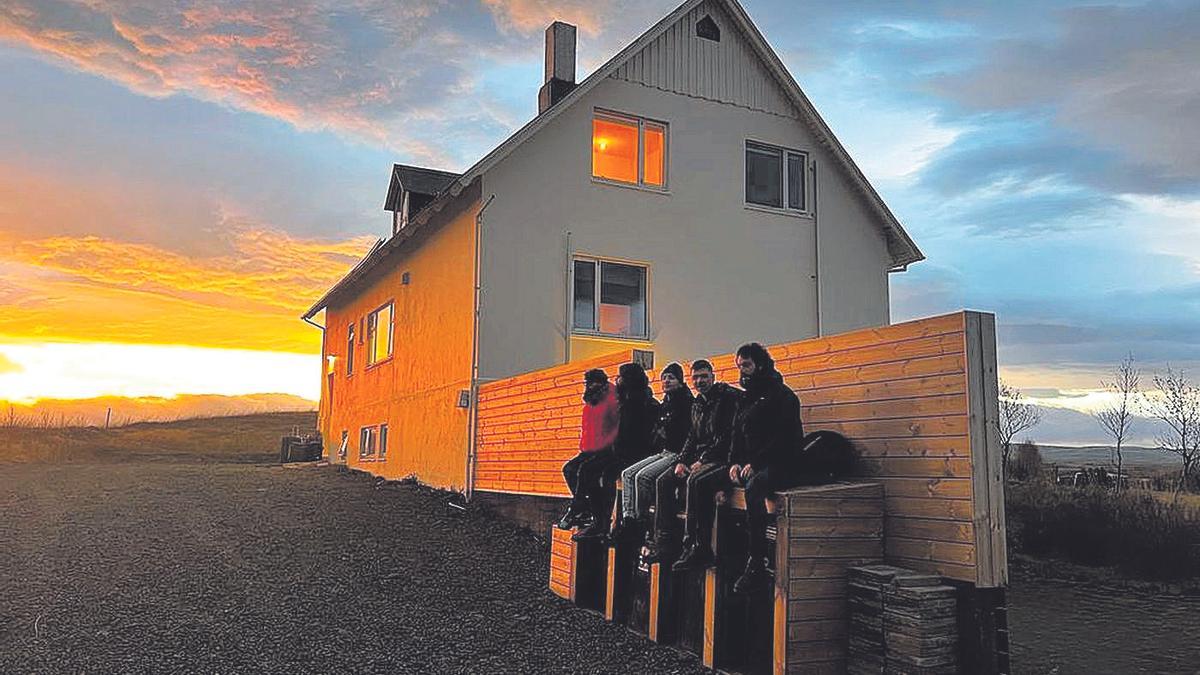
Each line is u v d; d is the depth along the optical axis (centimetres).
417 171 1698
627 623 669
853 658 504
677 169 1443
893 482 529
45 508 1139
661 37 1453
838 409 582
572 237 1336
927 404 510
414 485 1445
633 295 1391
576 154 1358
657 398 845
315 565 832
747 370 541
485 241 1273
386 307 1775
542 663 567
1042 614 823
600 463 742
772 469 523
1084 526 1098
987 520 474
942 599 470
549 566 870
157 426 3881
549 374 1034
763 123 1538
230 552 877
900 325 534
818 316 1533
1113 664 642
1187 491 1509
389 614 672
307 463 2148
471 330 1270
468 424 1252
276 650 573
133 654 553
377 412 1773
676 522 618
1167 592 927
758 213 1506
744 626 559
